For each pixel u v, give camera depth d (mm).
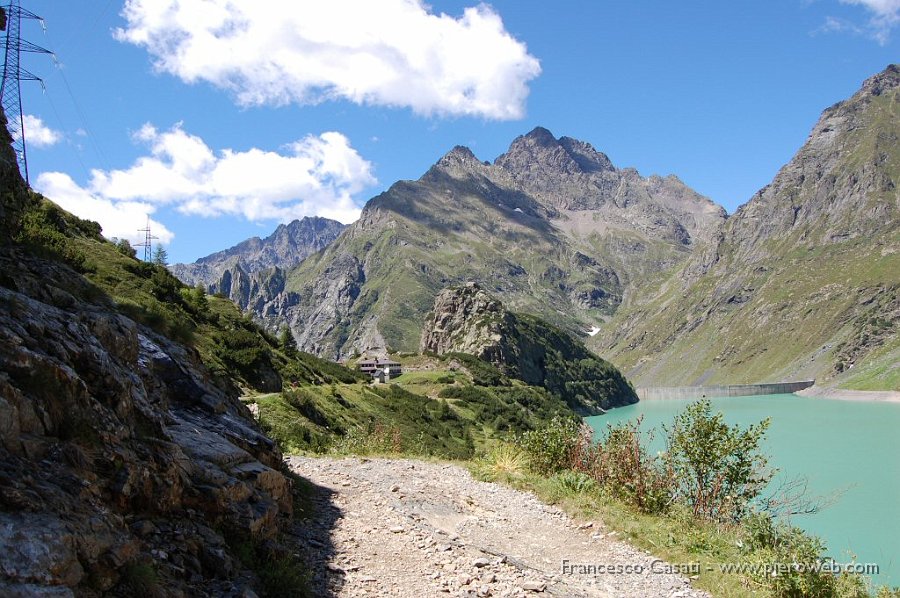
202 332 57094
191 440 10992
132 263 56125
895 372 195625
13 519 5336
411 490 17156
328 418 56188
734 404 197375
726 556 13406
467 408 128125
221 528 8828
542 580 10945
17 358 6926
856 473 76625
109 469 7312
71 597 5129
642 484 17703
